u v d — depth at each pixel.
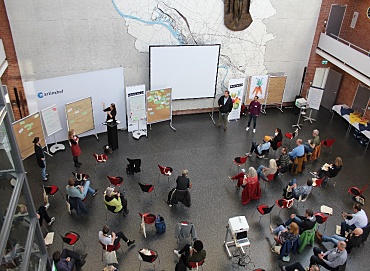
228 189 9.88
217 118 13.45
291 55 13.52
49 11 10.34
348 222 8.22
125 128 12.41
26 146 10.40
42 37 10.65
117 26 11.18
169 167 9.79
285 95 14.45
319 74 14.17
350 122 12.53
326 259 7.41
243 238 7.87
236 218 7.90
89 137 11.91
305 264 7.88
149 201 9.34
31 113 10.61
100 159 9.88
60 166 10.49
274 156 11.35
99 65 11.66
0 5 9.81
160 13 11.35
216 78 12.95
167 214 8.98
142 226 8.17
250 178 9.07
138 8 11.08
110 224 8.62
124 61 11.84
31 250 5.30
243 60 13.08
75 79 10.77
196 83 12.81
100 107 11.66
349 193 9.92
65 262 7.02
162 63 12.04
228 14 11.95
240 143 11.97
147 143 11.74
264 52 13.16
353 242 7.83
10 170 5.34
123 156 11.02
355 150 11.88
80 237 8.27
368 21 12.24
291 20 12.77
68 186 8.38
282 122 13.44
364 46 12.54
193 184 9.99
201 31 12.05
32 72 11.09
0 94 4.87
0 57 9.80
